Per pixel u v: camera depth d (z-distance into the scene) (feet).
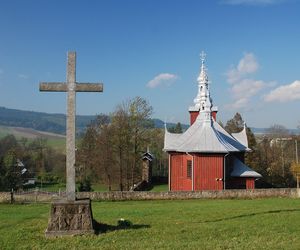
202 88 181.16
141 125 214.90
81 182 204.03
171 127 410.93
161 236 53.47
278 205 101.81
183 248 46.78
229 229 58.90
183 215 78.13
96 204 117.91
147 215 79.82
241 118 323.57
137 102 213.25
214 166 152.87
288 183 241.55
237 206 99.09
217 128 184.75
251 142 270.26
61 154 322.14
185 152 156.87
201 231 57.11
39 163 315.78
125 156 210.79
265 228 59.93
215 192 134.41
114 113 211.82
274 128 390.42
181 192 132.87
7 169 220.84
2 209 99.81
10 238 52.49
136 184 208.13
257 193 136.87
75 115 57.26
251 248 46.83
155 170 318.65
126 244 48.78
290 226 61.77
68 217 53.78
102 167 208.23
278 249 46.47
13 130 564.71
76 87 57.67
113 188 238.68
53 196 124.26
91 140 217.97
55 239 51.67
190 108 199.41
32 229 57.52
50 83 57.47
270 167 269.64
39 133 556.92
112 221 67.62
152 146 264.72
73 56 58.08
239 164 165.27
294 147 310.04
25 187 253.03
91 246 47.98
